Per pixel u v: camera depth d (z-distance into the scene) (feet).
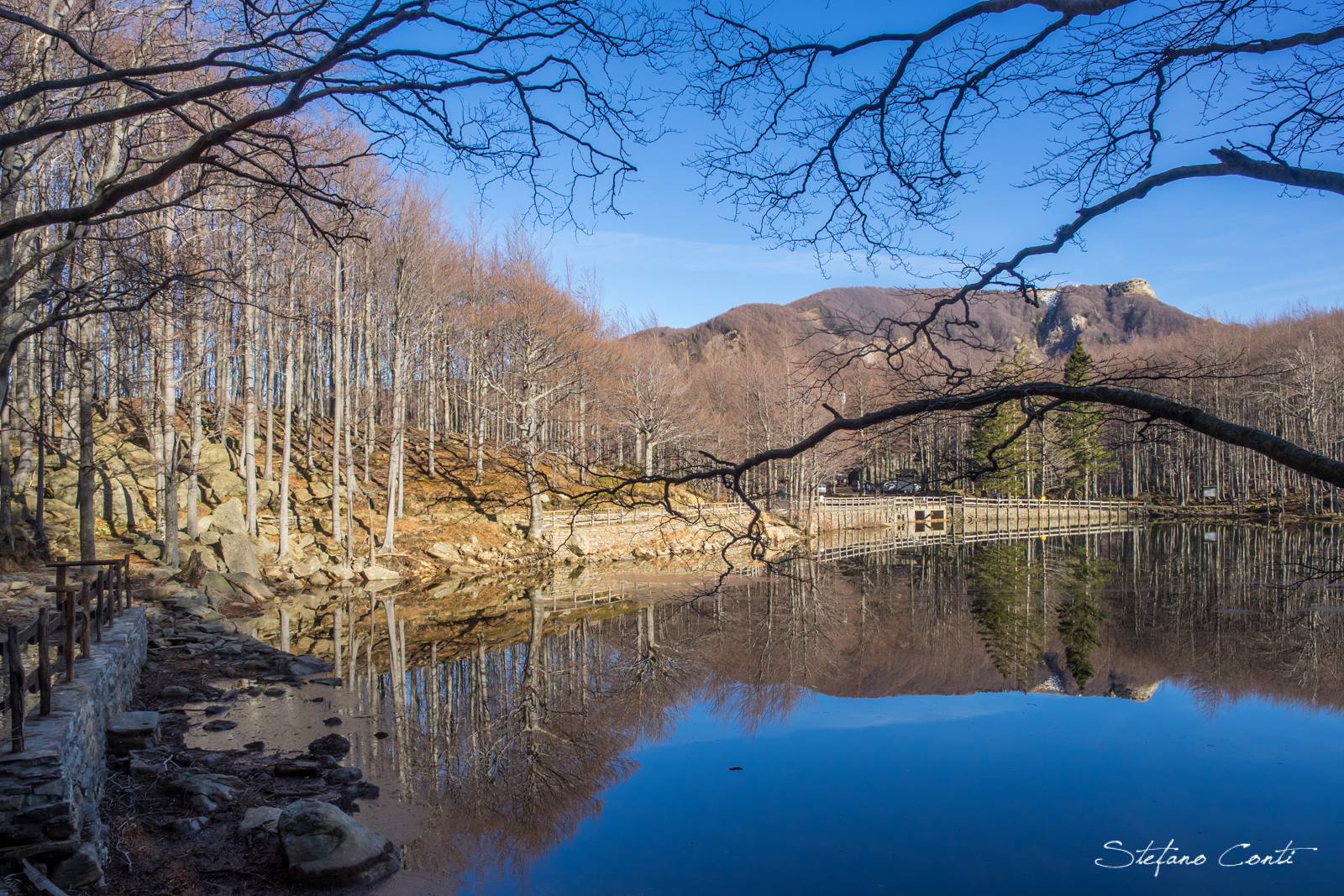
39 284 30.91
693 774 32.83
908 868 24.75
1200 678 49.47
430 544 94.07
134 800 24.20
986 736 38.27
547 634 61.16
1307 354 146.51
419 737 34.86
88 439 46.52
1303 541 129.59
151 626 48.26
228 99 28.04
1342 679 49.08
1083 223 13.85
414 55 15.99
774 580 91.66
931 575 97.09
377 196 81.41
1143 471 214.28
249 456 78.64
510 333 102.73
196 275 31.14
